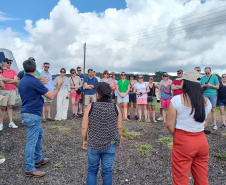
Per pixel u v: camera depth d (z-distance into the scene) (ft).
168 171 12.21
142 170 12.30
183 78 7.56
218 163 13.43
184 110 7.25
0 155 13.42
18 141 16.51
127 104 28.66
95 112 8.10
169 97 23.98
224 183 10.91
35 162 12.20
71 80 26.76
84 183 10.64
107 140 8.09
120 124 8.73
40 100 10.97
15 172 11.58
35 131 10.86
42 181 10.69
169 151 15.37
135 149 15.72
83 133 8.47
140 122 25.13
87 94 25.59
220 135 19.76
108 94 8.35
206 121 7.70
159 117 28.71
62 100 25.90
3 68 19.03
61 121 24.93
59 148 15.57
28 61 10.62
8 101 19.66
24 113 10.56
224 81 22.22
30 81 10.47
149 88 26.09
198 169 7.52
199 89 7.32
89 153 8.32
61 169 12.14
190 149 7.14
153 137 18.89
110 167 8.40
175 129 7.72
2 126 19.34
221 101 22.59
